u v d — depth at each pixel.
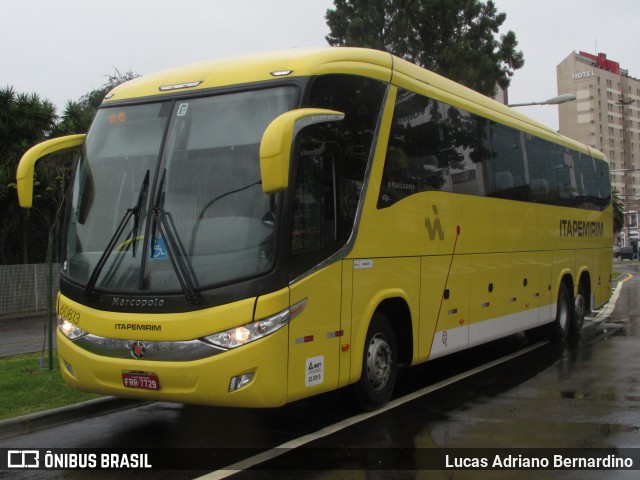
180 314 5.44
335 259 6.12
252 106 5.93
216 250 5.52
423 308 7.66
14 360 10.50
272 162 4.98
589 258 14.01
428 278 7.77
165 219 5.74
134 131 6.34
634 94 150.38
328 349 6.04
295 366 5.61
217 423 6.82
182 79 6.42
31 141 21.94
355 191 6.49
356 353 6.45
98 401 7.29
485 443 6.02
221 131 5.93
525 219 10.71
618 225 50.50
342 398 7.02
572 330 13.04
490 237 9.45
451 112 8.56
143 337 5.55
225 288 5.39
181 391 5.44
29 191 6.27
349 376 6.37
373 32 29.33
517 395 7.95
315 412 7.17
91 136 6.64
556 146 12.44
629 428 6.48
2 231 21.69
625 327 14.48
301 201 5.76
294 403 7.57
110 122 6.55
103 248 6.07
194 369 5.35
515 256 10.30
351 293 6.36
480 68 28.38
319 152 6.02
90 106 33.84
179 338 5.41
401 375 9.30
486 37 29.52
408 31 28.73
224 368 5.29
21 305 21.20
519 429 6.46
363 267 6.54
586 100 141.12
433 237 7.89
